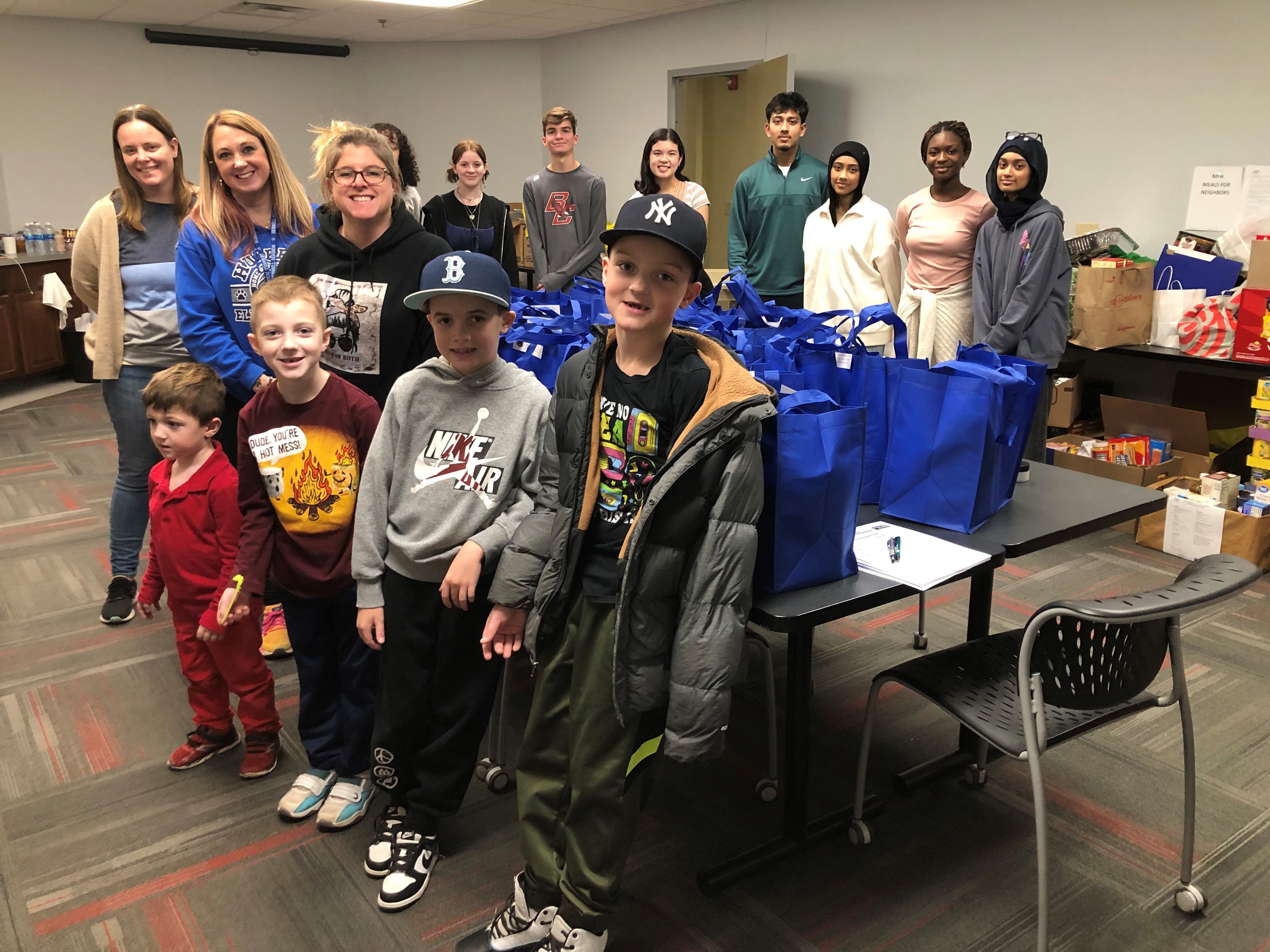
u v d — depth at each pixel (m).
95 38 7.49
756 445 1.34
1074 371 4.27
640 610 1.39
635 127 7.55
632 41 7.37
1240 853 1.89
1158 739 2.30
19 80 7.26
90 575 3.29
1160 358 3.72
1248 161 4.02
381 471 1.71
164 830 1.97
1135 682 1.56
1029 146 3.33
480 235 4.53
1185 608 1.38
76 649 2.76
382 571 1.74
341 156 1.93
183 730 2.35
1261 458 3.35
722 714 1.37
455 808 1.82
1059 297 3.41
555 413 1.52
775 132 4.12
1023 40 4.78
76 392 6.25
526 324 2.36
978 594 2.22
